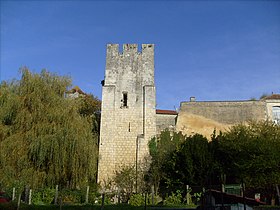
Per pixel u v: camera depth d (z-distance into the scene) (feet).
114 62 110.93
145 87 107.14
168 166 91.50
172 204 72.95
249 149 79.10
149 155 99.71
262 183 75.25
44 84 91.20
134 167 99.19
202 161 83.92
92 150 86.48
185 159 85.61
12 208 55.31
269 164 74.54
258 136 83.66
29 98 86.58
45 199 72.79
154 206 64.90
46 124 83.41
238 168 80.18
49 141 80.07
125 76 109.40
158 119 125.39
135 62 110.83
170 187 88.28
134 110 105.81
